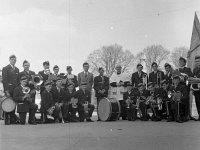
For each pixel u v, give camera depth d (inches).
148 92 517.3
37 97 530.6
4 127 419.5
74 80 548.4
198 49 666.2
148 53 1091.9
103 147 263.1
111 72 1266.0
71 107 516.1
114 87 555.2
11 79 499.2
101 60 1216.2
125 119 540.4
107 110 508.4
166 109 492.4
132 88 534.3
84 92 528.1
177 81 476.4
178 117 464.4
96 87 546.3
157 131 353.7
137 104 518.3
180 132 342.6
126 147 261.9
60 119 505.7
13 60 502.6
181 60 497.7
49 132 361.1
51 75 526.9
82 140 298.7
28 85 492.4
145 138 304.5
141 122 474.0
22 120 474.6
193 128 377.4
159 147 259.9
